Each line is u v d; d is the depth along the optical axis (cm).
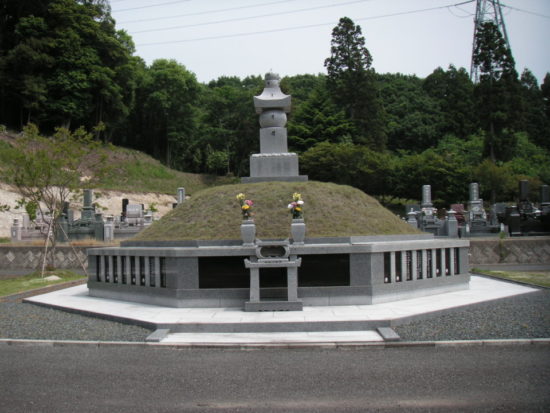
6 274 2292
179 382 721
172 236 1517
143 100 7925
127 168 6512
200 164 8294
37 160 2041
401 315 1093
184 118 8106
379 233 1511
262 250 1198
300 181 1853
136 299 1395
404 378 721
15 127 6169
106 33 6919
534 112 8575
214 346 927
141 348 934
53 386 711
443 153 6825
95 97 6694
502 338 937
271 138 1900
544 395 639
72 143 2108
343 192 1772
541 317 1123
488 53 6688
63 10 6041
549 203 3575
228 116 8081
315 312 1145
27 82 5697
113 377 750
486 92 6694
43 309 1391
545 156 7362
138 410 612
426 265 1417
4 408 624
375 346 914
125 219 4116
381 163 5769
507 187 5641
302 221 1262
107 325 1134
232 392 673
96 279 1562
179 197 4238
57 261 2466
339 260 1251
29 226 3684
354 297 1243
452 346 907
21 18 5831
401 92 9319
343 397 645
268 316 1105
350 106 7025
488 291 1498
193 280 1259
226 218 1541
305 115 6650
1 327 1135
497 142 6606
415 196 5956
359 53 7000
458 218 3916
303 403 626
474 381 701
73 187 2128
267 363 816
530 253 2364
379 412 591
